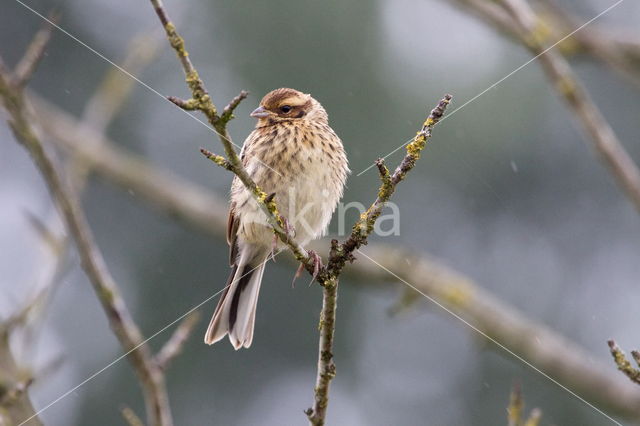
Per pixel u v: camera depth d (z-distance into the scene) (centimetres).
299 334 1360
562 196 1370
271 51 1274
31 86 1358
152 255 1367
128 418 689
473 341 1127
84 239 724
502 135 1307
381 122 1245
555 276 1380
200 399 1325
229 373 1340
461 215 1371
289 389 1341
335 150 896
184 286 1359
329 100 1248
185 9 1298
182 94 1355
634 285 1370
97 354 1313
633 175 912
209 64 1295
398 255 1159
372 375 1373
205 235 1247
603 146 923
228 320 877
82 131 1177
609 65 1092
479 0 1039
